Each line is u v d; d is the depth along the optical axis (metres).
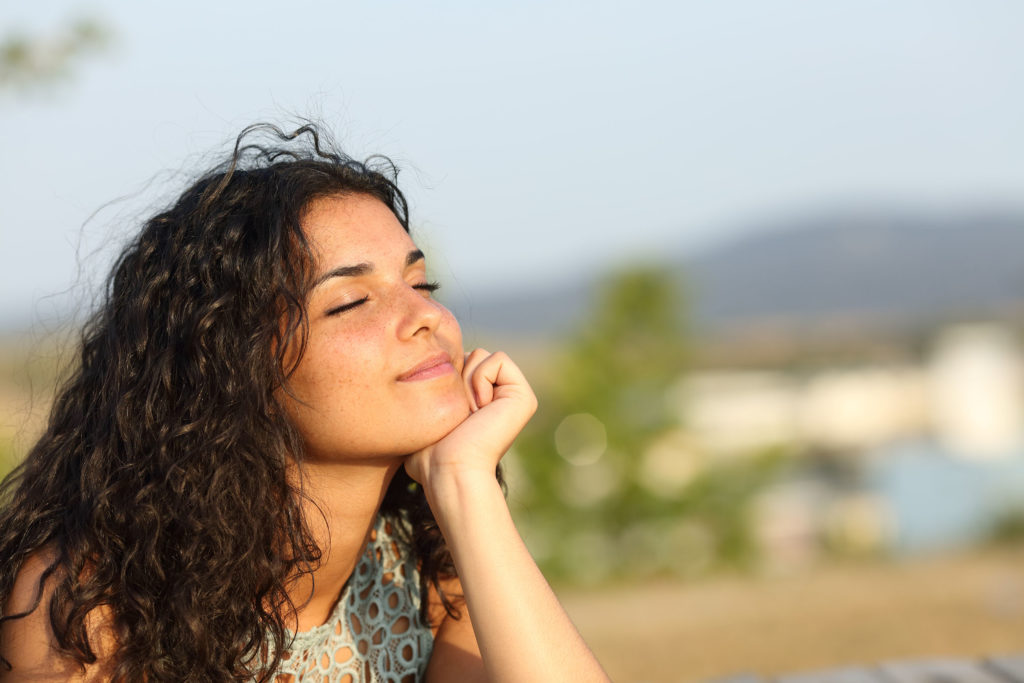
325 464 1.60
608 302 12.37
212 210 1.63
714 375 30.25
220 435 1.55
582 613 7.81
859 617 6.89
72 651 1.50
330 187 1.62
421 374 1.59
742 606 7.62
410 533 1.89
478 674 1.84
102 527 1.56
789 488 17.31
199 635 1.53
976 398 30.81
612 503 11.09
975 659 2.44
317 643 1.71
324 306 1.54
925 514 17.03
